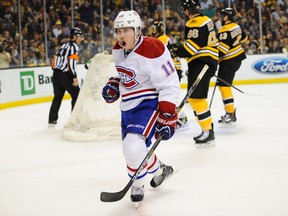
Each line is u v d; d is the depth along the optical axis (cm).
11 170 452
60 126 719
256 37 1319
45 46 1188
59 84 709
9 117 834
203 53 496
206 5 1341
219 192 354
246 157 463
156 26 623
